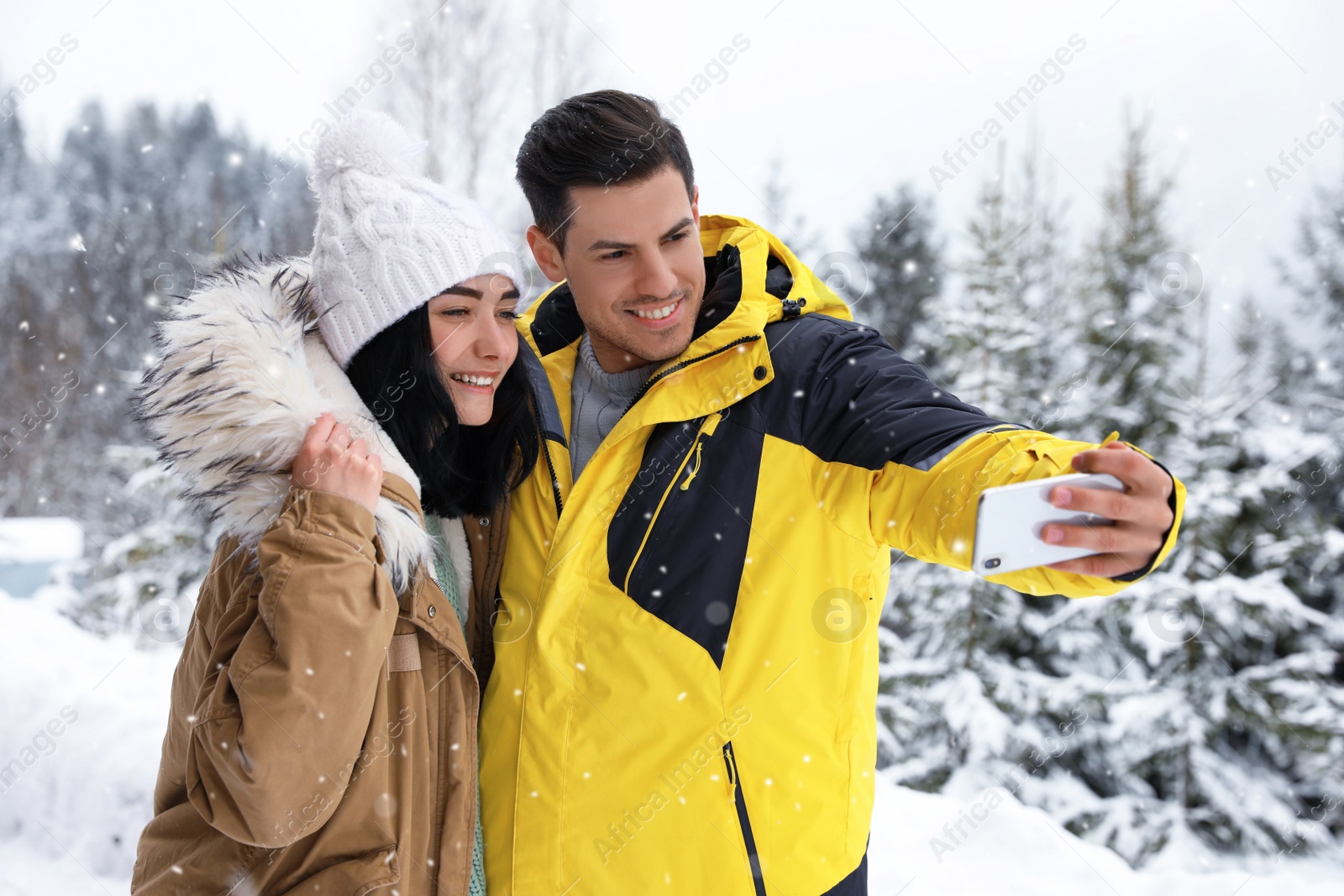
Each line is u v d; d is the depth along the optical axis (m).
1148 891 2.57
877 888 2.55
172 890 1.12
